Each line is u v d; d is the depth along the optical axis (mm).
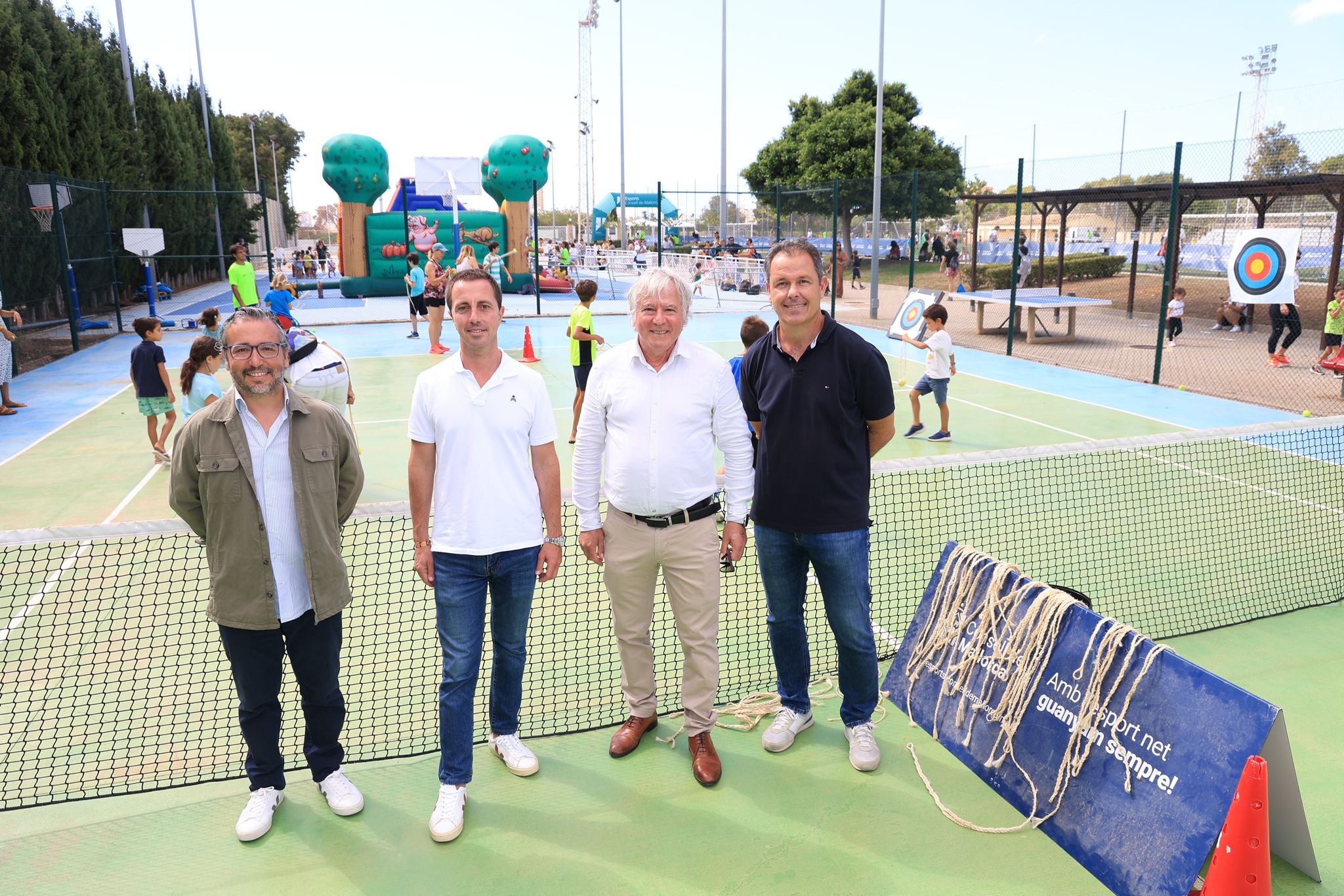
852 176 34188
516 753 3523
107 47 27266
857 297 26312
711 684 3459
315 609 3018
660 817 3211
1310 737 3615
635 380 3281
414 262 17391
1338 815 3121
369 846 3064
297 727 3908
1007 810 3229
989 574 3756
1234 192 16250
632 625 3535
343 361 6840
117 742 3730
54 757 3604
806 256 3156
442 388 3152
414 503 3219
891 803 3283
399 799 3342
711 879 2881
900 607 5016
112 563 5773
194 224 32312
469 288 3064
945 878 2877
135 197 26328
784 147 37188
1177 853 2660
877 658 3893
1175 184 11766
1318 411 10383
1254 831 2424
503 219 27766
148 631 4801
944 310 9031
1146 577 5414
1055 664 3307
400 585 5273
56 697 4094
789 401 3309
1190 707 2836
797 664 3697
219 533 2924
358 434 9703
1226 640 4527
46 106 19578
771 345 3439
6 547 6000
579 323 9047
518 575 3289
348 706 4008
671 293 3168
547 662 4441
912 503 6945
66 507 7207
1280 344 15953
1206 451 8539
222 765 3561
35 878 2896
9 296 14820
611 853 3014
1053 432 9586
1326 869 2852
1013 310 15492
